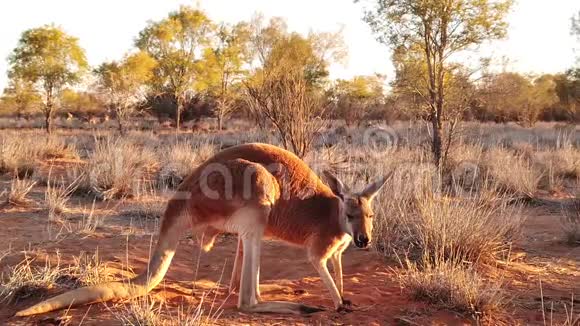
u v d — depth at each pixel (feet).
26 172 40.78
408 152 42.45
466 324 17.70
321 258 18.69
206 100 145.48
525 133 98.94
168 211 18.56
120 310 16.80
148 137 83.41
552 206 38.55
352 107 103.71
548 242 28.27
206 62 130.21
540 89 142.00
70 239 24.98
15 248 23.17
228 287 20.85
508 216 28.12
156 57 132.57
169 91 137.08
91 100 147.84
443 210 24.97
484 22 46.37
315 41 110.63
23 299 18.20
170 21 132.05
